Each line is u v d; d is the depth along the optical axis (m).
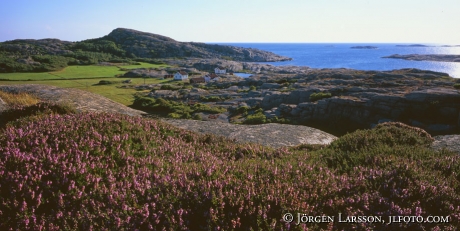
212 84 164.12
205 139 12.89
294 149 13.61
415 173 7.89
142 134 10.93
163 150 9.94
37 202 6.09
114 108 24.17
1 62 199.38
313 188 7.02
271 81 134.88
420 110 69.12
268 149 12.27
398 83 90.81
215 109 93.50
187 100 115.00
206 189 6.57
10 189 6.31
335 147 12.76
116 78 198.88
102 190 6.48
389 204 6.41
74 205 6.16
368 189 7.19
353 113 72.19
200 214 5.98
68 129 9.70
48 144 8.59
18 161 7.27
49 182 6.60
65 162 7.43
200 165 8.60
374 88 84.81
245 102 101.44
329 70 136.38
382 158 9.78
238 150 11.80
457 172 8.83
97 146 8.76
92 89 146.88
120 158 8.46
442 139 15.70
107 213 5.76
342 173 9.05
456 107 66.62
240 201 6.15
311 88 92.62
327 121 74.81
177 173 7.66
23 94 22.73
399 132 14.04
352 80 101.56
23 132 9.20
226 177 7.48
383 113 70.75
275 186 6.92
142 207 5.86
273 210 6.03
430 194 6.88
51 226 5.46
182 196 6.36
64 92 25.64
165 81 193.50
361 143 12.48
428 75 102.94
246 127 20.50
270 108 91.75
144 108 98.00
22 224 5.55
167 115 88.06
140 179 7.27
